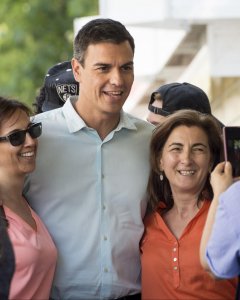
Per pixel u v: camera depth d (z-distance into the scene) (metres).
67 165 4.65
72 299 4.64
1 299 4.18
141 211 4.74
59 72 5.55
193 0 6.72
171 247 4.52
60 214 4.62
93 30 4.50
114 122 4.71
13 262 4.19
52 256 4.42
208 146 4.64
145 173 4.77
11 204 4.37
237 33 6.93
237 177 4.24
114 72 4.48
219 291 4.41
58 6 19.20
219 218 4.00
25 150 4.38
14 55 18.28
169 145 4.62
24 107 4.41
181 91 5.27
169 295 4.48
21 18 18.86
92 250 4.60
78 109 4.69
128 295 4.70
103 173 4.68
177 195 4.64
